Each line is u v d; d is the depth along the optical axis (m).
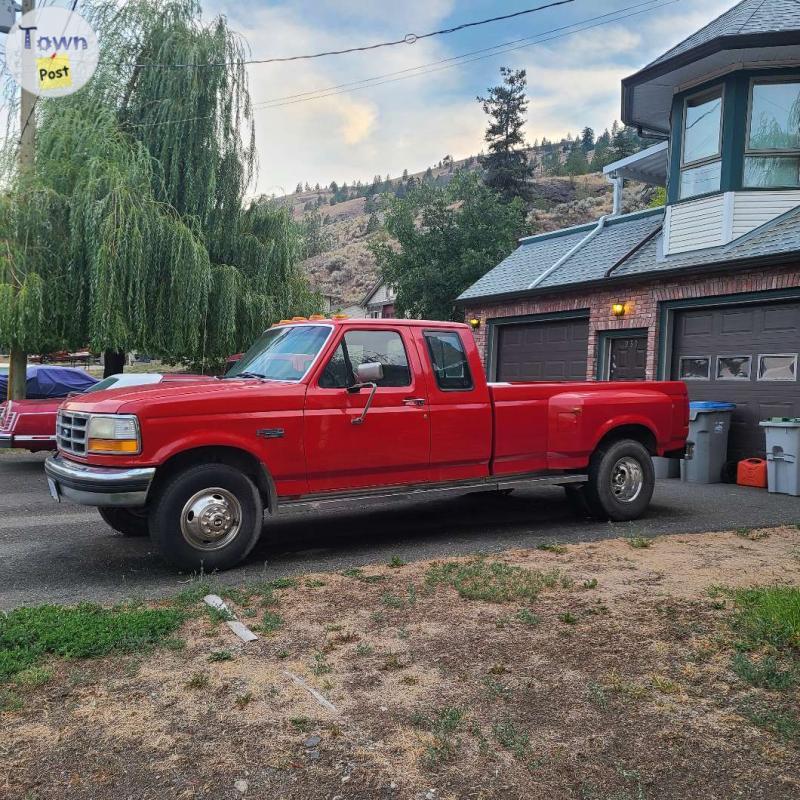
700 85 11.61
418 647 3.89
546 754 2.84
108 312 12.59
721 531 6.87
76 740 2.93
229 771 2.73
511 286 15.02
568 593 4.78
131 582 5.24
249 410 5.58
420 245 29.00
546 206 103.56
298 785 2.65
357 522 7.48
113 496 5.14
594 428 7.05
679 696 3.31
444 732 3.00
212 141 15.52
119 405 5.21
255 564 5.73
